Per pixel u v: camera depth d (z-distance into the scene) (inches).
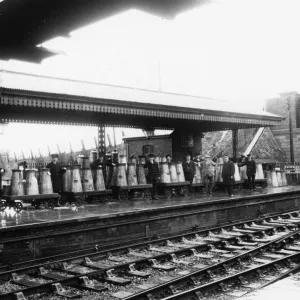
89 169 596.7
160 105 638.5
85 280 295.7
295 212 704.4
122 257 390.0
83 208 518.3
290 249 426.9
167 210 506.0
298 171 1187.9
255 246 442.0
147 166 650.2
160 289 275.6
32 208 529.7
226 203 609.0
